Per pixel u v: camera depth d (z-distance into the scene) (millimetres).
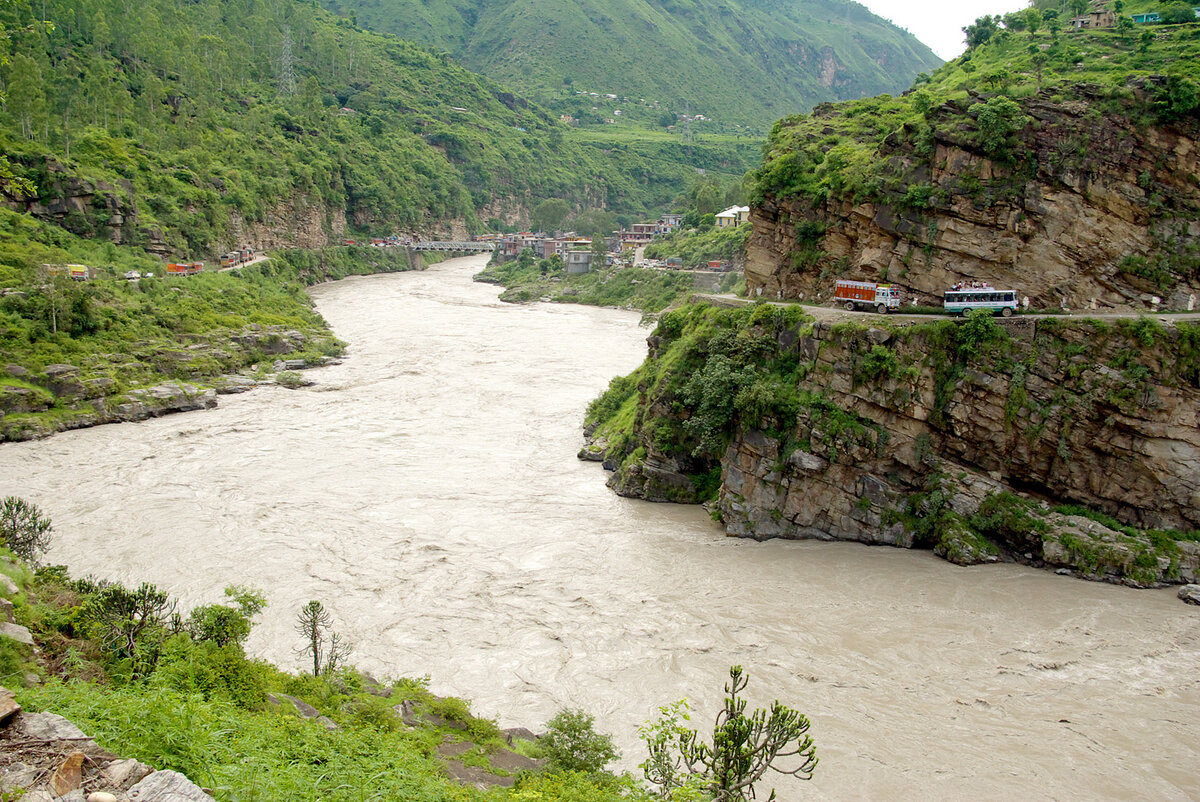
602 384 96562
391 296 170875
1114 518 48094
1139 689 35875
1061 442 48500
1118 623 41188
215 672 26891
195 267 129250
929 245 55875
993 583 45500
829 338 52281
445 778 24438
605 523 54906
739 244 161000
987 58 85750
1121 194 52594
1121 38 75438
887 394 50781
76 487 61062
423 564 48406
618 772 30047
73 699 19812
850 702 34906
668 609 42906
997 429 49688
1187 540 46406
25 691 19703
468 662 38156
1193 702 34969
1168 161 52344
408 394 91812
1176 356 47188
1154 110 52375
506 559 49188
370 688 33719
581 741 29297
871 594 44344
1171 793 29625
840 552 49688
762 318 55875
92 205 123062
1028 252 53688
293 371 100125
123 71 172500
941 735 32781
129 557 48688
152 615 30250
